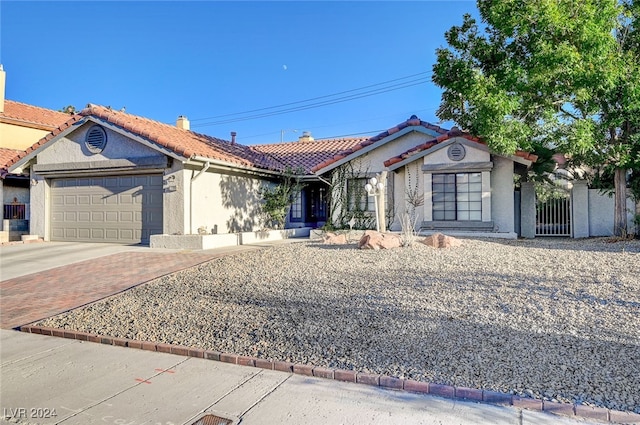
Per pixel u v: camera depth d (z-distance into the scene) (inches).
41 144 682.8
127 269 442.6
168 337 250.5
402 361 203.3
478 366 193.9
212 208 661.9
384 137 693.9
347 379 194.1
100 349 243.6
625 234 542.9
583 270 338.0
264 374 204.2
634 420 152.5
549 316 243.9
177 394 184.5
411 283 315.9
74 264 479.5
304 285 328.8
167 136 650.8
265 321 262.1
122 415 166.9
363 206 713.6
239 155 738.8
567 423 154.7
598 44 473.7
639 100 479.8
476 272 339.9
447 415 161.9
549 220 685.3
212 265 426.3
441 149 616.1
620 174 561.0
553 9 470.3
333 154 891.4
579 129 508.1
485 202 595.5
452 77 575.2
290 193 765.3
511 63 538.0
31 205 707.4
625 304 256.8
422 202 634.2
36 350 242.8
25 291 373.1
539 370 187.6
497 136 515.8
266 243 632.4
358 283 323.6
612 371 183.3
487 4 568.7
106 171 646.5
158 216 628.4
